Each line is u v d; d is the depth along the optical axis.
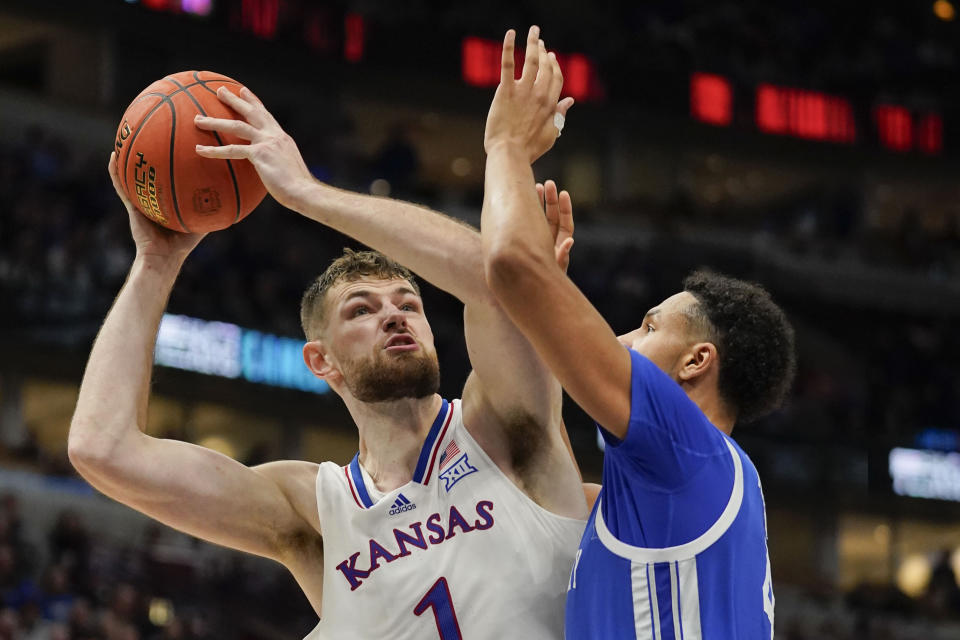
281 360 34.16
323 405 34.78
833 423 41.62
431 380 6.11
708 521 4.77
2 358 29.78
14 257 30.77
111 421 6.34
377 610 5.84
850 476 41.12
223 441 34.88
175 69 41.06
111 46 39.53
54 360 30.47
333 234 38.78
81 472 6.41
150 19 39.69
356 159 42.44
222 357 32.81
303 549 6.51
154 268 6.76
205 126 5.96
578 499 6.05
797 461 40.47
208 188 6.05
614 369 4.71
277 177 5.73
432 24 46.06
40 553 25.14
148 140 6.01
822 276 48.09
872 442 41.75
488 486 5.91
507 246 4.64
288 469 6.62
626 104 48.81
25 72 40.56
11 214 32.00
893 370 45.25
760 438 39.97
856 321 48.16
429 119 47.12
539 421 5.91
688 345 5.56
